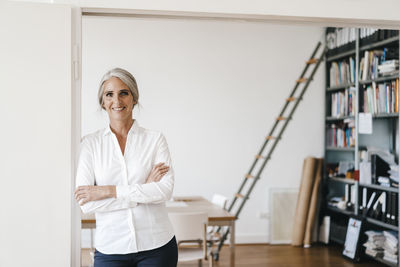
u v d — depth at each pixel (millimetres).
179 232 3756
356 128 5473
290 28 6367
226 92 6219
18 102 2646
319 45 6281
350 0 3043
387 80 4992
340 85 5953
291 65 6367
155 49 6070
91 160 2348
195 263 5227
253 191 6262
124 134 2412
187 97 6137
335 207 5949
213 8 2887
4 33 2637
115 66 5984
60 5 2691
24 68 2652
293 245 6102
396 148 5504
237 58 6246
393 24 3156
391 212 4824
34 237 2648
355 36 5633
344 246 5500
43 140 2662
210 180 6168
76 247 2732
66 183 2678
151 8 2822
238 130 6238
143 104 6055
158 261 2316
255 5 2936
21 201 2639
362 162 5387
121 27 5996
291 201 6301
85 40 5910
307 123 6402
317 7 3010
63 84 2686
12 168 2637
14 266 2637
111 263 2297
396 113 4727
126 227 2295
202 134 6164
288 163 6344
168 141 6098
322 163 6277
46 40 2674
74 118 2746
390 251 4789
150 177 2350
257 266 5094
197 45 6160
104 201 2242
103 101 2441
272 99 6320
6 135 2633
